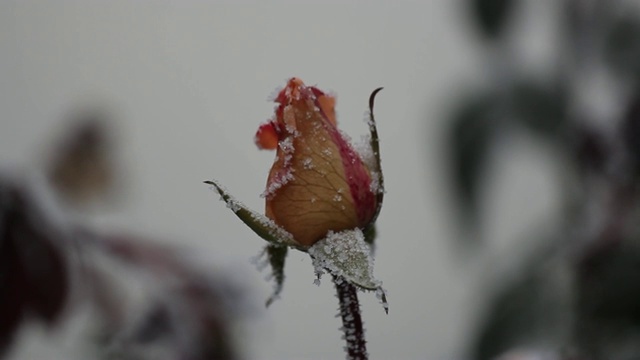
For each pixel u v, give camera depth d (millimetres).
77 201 561
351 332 350
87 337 501
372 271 348
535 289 516
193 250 508
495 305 522
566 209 543
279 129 354
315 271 350
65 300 480
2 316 476
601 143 535
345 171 354
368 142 362
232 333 499
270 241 350
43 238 475
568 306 509
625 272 499
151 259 500
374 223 360
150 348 492
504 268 537
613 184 527
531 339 510
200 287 499
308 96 354
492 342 516
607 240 507
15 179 475
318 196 353
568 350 499
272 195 353
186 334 492
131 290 505
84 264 489
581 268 507
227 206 349
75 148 566
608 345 497
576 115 562
